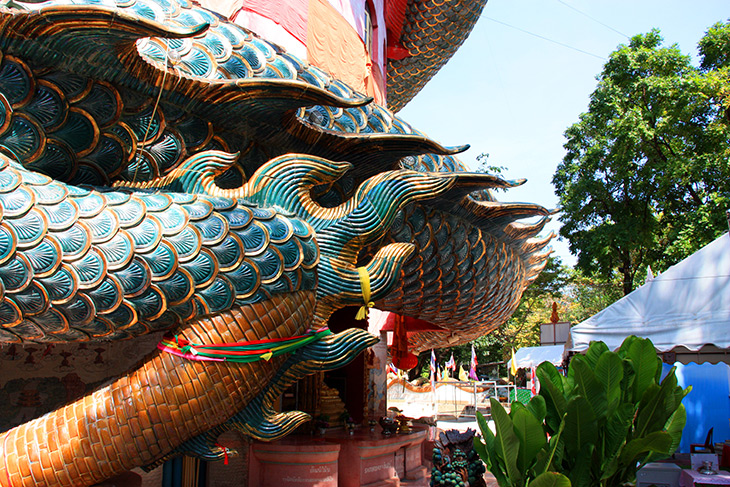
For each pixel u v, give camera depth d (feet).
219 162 15.88
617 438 17.08
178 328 13.94
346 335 16.88
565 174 67.31
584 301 101.50
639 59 60.29
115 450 13.02
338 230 17.10
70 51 13.48
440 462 18.26
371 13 35.04
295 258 15.46
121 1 16.07
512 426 16.60
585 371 17.60
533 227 30.07
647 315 25.29
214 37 17.85
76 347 20.13
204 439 14.76
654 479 24.85
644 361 18.89
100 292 12.47
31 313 12.03
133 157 15.64
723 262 24.38
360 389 33.99
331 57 28.02
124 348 21.12
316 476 22.81
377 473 26.37
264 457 23.17
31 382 19.01
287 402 28.58
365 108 22.79
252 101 16.63
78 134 14.40
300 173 16.75
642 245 61.21
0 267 11.52
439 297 26.55
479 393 91.15
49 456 12.57
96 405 13.19
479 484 18.34
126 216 13.21
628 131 56.95
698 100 55.67
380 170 21.07
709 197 51.75
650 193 62.18
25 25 12.51
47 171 14.25
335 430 30.07
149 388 13.43
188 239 13.64
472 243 26.25
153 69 15.08
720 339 23.40
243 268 14.32
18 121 13.33
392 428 29.37
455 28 47.75
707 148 57.52
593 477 17.20
